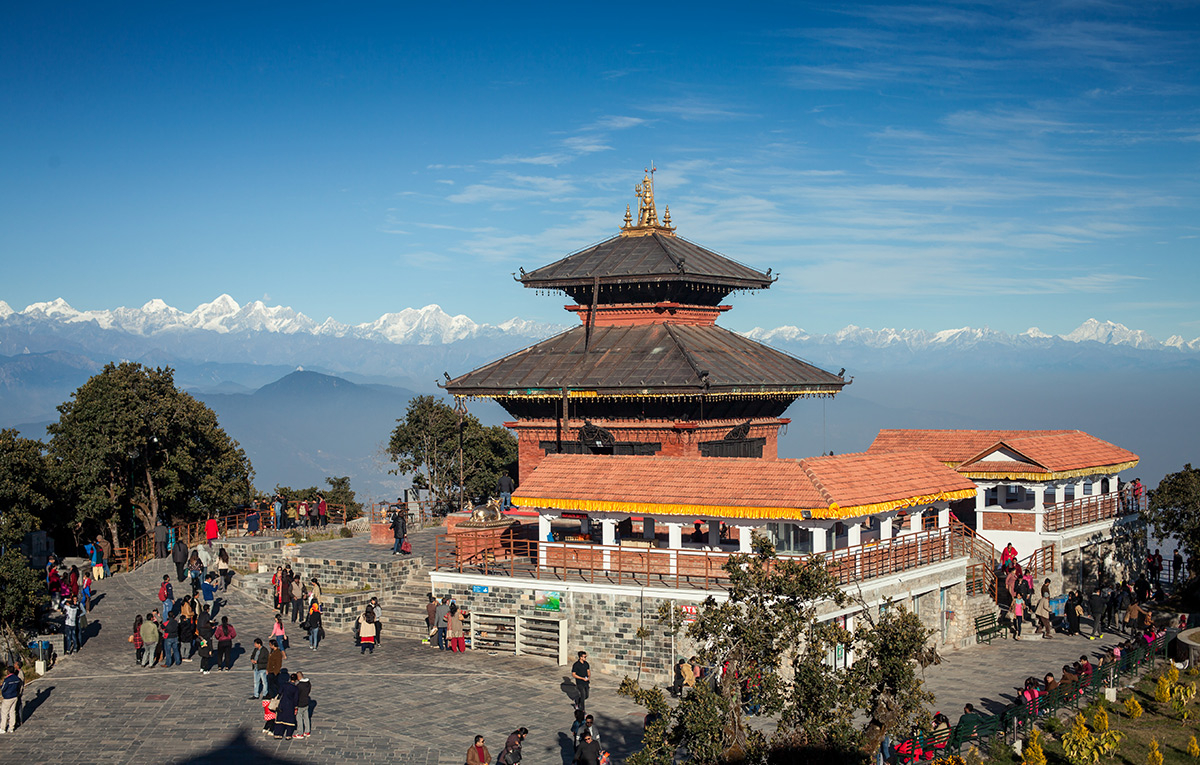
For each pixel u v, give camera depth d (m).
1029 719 34.31
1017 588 49.59
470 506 72.12
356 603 45.53
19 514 51.69
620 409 53.34
